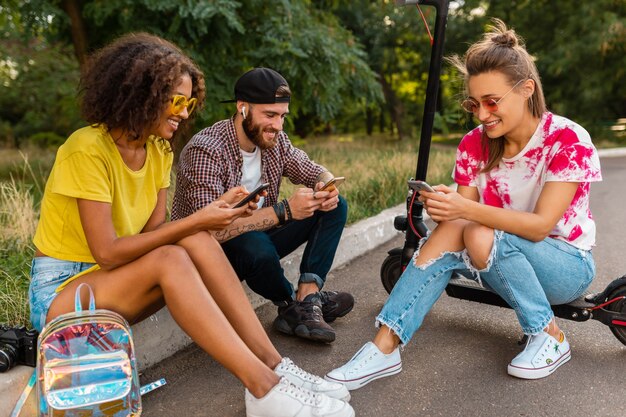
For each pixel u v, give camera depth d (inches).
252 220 102.5
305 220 113.3
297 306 109.2
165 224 85.5
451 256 94.2
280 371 83.9
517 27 777.6
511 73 88.4
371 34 710.5
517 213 91.0
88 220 77.5
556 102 784.9
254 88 100.0
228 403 88.9
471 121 104.4
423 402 87.9
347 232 164.2
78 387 71.9
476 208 90.4
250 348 84.2
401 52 781.9
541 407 85.9
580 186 95.0
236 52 299.3
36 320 79.8
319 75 297.1
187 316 76.3
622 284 97.2
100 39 297.4
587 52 705.6
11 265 131.6
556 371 96.3
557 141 92.7
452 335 111.2
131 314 80.7
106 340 74.5
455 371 97.2
